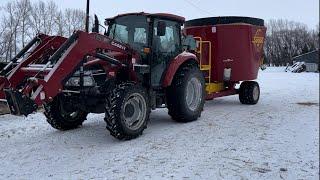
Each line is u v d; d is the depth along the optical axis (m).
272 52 62.66
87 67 6.72
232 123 7.77
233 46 10.36
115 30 7.68
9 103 5.61
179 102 7.59
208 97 9.78
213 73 10.55
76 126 7.53
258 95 10.93
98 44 6.25
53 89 5.67
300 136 6.59
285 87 16.20
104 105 6.47
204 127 7.39
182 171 4.86
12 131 7.25
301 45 61.94
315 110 9.48
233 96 12.74
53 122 7.13
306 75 28.31
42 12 35.44
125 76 6.96
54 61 5.93
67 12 37.00
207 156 5.46
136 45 7.33
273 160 5.26
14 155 5.71
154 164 5.15
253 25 10.67
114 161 5.32
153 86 7.24
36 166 5.20
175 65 7.49
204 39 10.56
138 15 7.39
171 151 5.73
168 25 7.70
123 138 6.32
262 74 31.08
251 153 5.59
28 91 5.52
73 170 5.00
